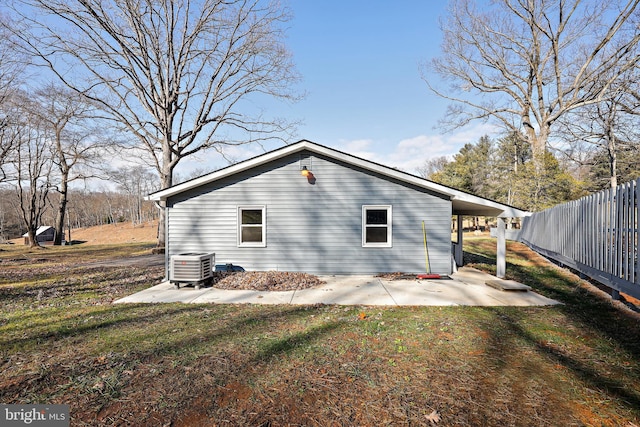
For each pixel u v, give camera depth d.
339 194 9.57
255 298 6.81
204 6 16.77
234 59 18.06
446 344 4.10
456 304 6.20
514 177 21.94
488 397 2.88
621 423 2.53
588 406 2.75
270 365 3.49
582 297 6.61
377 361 3.60
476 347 4.00
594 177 27.48
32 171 25.23
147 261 13.86
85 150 25.00
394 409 2.70
